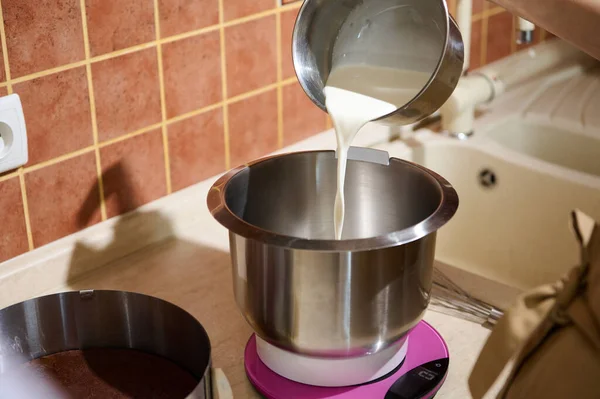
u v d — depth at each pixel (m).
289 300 0.72
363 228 0.91
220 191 0.77
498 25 1.48
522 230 1.28
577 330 0.61
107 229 1.01
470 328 0.91
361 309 0.71
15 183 0.92
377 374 0.80
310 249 0.67
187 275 1.00
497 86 1.33
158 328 0.80
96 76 0.95
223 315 0.93
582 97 1.47
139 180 1.05
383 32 0.84
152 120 1.03
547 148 1.40
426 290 0.76
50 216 0.96
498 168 1.28
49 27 0.89
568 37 0.67
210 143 1.12
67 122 0.94
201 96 1.08
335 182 0.88
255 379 0.81
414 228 0.70
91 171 0.99
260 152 1.20
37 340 0.81
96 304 0.81
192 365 0.78
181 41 1.03
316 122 1.27
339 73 0.85
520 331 0.65
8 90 0.88
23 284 0.94
